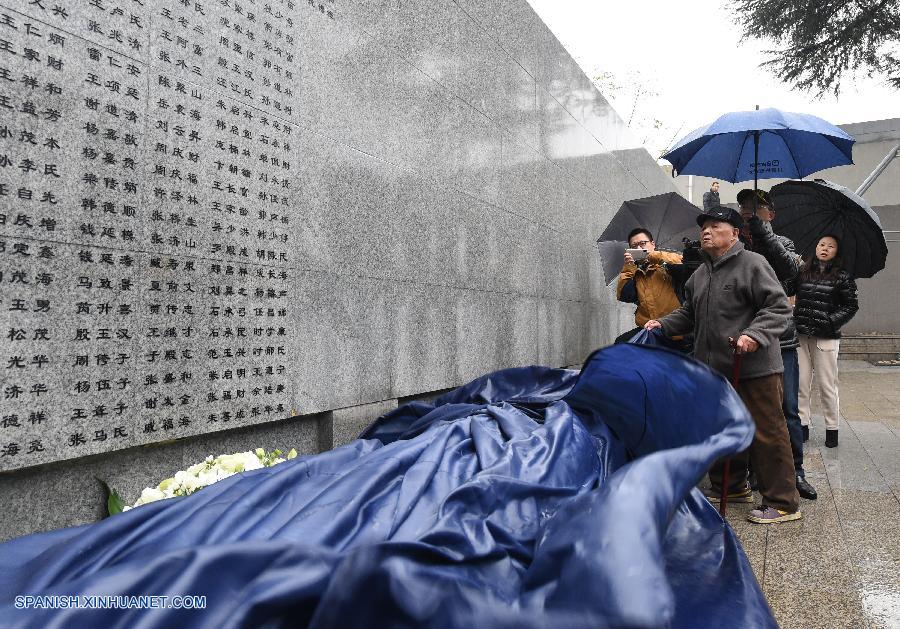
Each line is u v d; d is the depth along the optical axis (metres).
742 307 4.19
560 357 8.68
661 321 4.68
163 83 3.31
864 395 9.87
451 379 5.94
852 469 5.41
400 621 1.40
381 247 5.04
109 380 3.01
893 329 16.78
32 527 2.83
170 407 3.30
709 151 5.80
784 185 5.60
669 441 2.55
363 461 2.23
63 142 2.84
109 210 3.03
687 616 1.70
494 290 6.86
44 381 2.75
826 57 14.96
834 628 2.67
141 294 3.17
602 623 1.21
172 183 3.35
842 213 5.62
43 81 2.77
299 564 1.46
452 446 2.41
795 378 4.76
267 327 3.93
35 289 2.72
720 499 4.27
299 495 1.97
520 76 7.68
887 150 17.05
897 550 3.54
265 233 3.93
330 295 4.48
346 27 4.75
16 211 2.67
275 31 4.08
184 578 1.36
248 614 1.34
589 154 10.02
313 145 4.37
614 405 2.81
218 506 1.84
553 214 8.53
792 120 4.71
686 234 7.48
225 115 3.68
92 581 1.34
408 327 5.35
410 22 5.56
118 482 3.17
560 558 1.46
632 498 1.50
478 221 6.57
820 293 6.17
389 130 5.20
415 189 5.52
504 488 2.05
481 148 6.69
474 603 1.42
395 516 1.86
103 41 3.02
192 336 3.43
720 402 2.32
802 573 3.25
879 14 14.05
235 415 3.69
